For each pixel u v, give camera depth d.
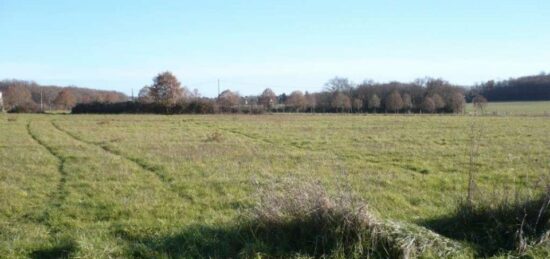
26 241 7.99
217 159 18.98
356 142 27.31
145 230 8.62
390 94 98.19
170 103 81.19
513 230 7.78
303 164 17.94
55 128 39.38
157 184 13.66
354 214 7.43
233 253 7.35
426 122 49.78
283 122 50.16
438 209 10.23
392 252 7.08
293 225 7.59
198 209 10.60
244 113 81.25
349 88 111.69
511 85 129.00
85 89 122.19
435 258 7.05
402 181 14.12
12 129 37.38
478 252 7.43
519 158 19.36
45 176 15.13
